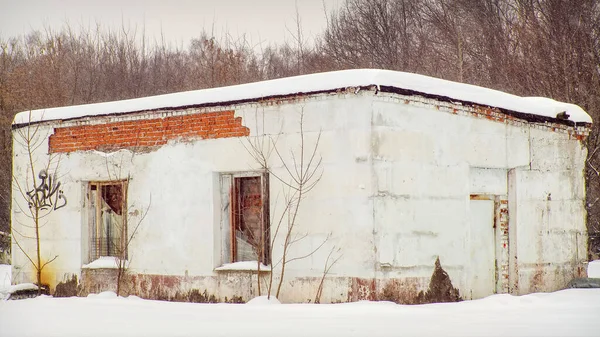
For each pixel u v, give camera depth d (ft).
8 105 91.15
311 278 35.76
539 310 32.55
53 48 106.63
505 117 41.14
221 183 39.96
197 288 39.81
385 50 104.99
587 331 25.73
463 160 38.42
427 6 108.88
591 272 53.26
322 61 107.14
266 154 37.55
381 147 34.30
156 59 114.32
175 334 26.05
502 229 41.34
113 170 43.55
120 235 43.96
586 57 80.12
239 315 31.50
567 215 45.09
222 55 105.19
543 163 43.60
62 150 45.93
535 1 94.89
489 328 26.53
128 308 35.68
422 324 27.63
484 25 100.73
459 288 37.52
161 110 41.45
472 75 96.89
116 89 108.88
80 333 27.04
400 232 34.81
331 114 35.40
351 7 111.65
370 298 33.73
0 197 88.07
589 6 86.69
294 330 26.35
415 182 35.73
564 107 45.14
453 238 37.47
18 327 29.32
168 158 41.29
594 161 72.02
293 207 36.45
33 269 47.03
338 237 34.91
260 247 37.65
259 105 37.86
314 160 35.83
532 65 84.84
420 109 36.27
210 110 39.73
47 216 46.44
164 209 41.34
